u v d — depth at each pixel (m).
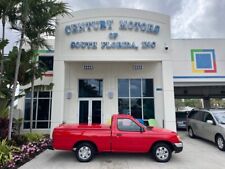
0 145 8.41
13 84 11.44
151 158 8.80
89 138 8.29
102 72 16.36
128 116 8.69
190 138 13.91
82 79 16.44
